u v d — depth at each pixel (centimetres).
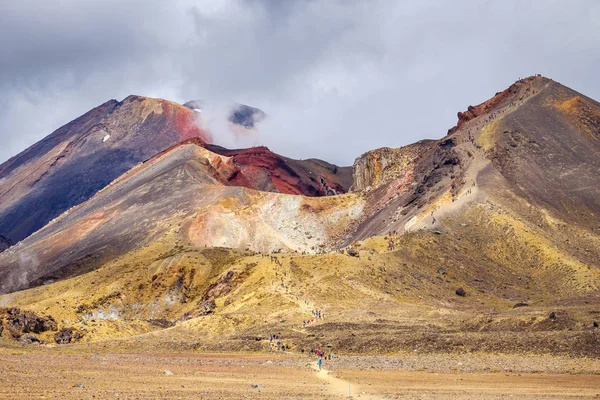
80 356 12200
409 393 8356
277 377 9938
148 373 9631
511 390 8756
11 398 6397
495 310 18538
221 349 15238
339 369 11275
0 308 16762
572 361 11688
